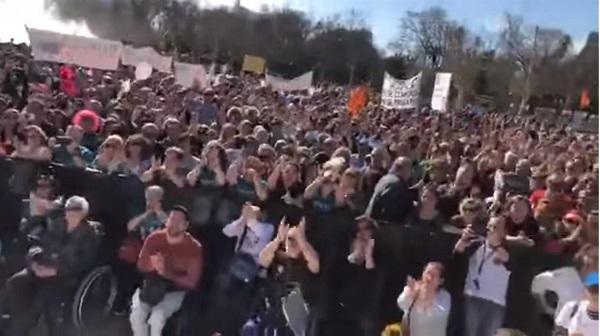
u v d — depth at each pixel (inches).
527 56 1485.0
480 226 299.4
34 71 866.8
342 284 291.6
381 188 314.3
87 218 299.6
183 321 284.5
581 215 303.9
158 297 277.3
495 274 280.7
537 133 759.7
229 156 362.3
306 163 360.5
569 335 244.4
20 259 297.0
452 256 287.3
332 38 2967.5
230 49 2861.7
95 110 544.7
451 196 338.0
